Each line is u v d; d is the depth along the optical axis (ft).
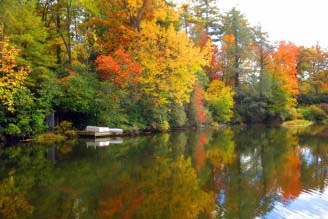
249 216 24.34
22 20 68.69
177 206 26.35
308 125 130.72
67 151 50.96
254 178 36.17
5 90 51.37
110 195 28.84
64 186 31.42
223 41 145.59
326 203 27.73
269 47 146.30
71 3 84.48
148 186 32.04
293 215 24.94
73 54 91.30
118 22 89.35
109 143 61.05
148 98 83.10
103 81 77.30
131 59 79.30
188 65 86.07
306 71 182.91
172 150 54.54
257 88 136.87
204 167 41.52
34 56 70.08
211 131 95.86
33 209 25.02
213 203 27.30
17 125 58.18
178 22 103.91
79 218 23.27
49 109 65.21
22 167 39.42
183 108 95.35
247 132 94.12
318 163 45.11
